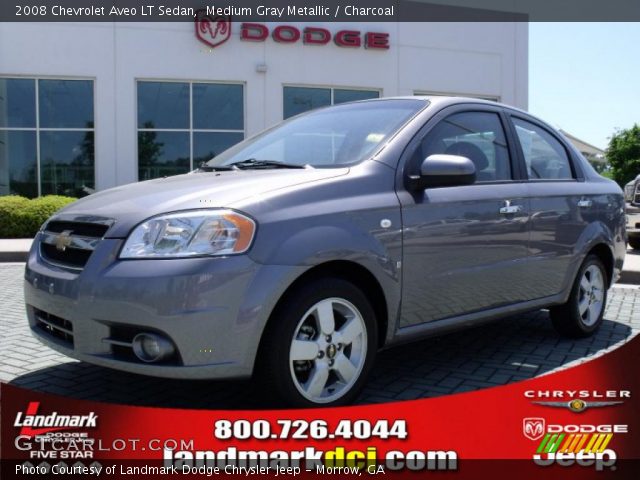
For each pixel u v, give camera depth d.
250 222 2.96
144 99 14.83
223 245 2.90
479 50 16.91
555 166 4.86
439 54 16.55
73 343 3.16
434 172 3.55
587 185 5.04
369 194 3.40
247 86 15.16
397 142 3.70
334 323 3.21
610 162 27.19
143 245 2.96
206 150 15.20
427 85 16.48
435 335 3.81
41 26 14.20
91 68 14.44
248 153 4.29
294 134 4.25
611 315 6.04
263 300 2.90
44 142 14.64
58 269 3.26
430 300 3.66
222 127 15.22
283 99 15.48
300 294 3.04
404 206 3.51
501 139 4.40
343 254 3.16
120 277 2.92
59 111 14.62
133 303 2.86
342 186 3.34
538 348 4.74
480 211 3.93
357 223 3.28
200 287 2.83
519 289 4.27
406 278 3.50
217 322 2.84
